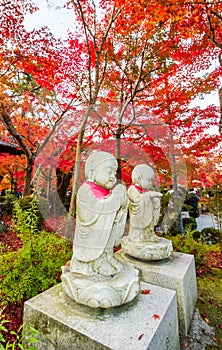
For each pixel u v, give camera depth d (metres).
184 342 2.57
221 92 5.61
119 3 4.46
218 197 5.36
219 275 4.25
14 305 3.01
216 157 4.89
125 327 1.77
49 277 2.87
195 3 4.06
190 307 2.99
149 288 2.43
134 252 3.18
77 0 4.40
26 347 2.04
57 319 1.87
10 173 9.77
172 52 5.22
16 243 5.37
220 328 2.82
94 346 1.64
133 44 5.40
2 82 6.74
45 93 6.70
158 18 4.41
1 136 8.91
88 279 2.04
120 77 5.50
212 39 4.81
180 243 4.41
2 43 5.84
